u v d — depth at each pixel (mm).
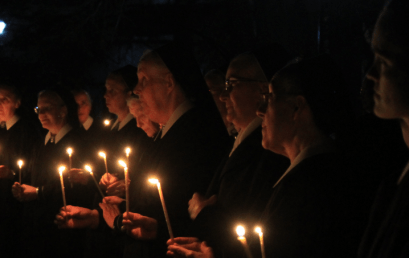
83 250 4906
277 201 1797
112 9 10266
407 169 1348
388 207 1400
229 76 2578
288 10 9664
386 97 1268
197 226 2297
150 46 11695
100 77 11078
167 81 3076
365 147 2008
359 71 7758
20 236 5664
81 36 10078
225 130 3096
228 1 10930
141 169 3262
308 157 1788
